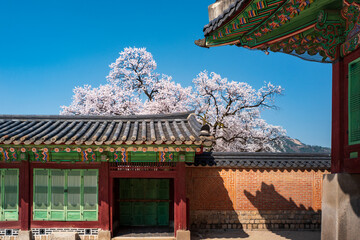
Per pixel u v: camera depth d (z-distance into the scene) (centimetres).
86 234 1038
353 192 620
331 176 645
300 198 1259
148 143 935
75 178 1054
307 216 1252
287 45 766
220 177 1252
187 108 2597
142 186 1240
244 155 1263
